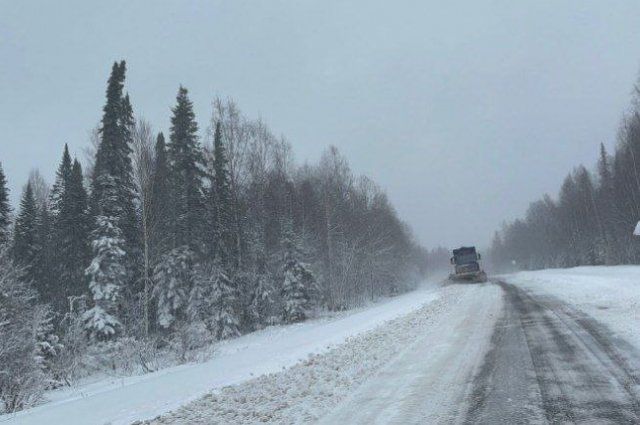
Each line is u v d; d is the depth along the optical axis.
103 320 24.73
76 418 8.52
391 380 8.68
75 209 37.09
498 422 5.99
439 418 6.37
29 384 14.70
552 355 9.25
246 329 34.62
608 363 8.16
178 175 32.78
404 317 18.77
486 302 21.28
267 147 41.03
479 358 9.74
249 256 36.97
